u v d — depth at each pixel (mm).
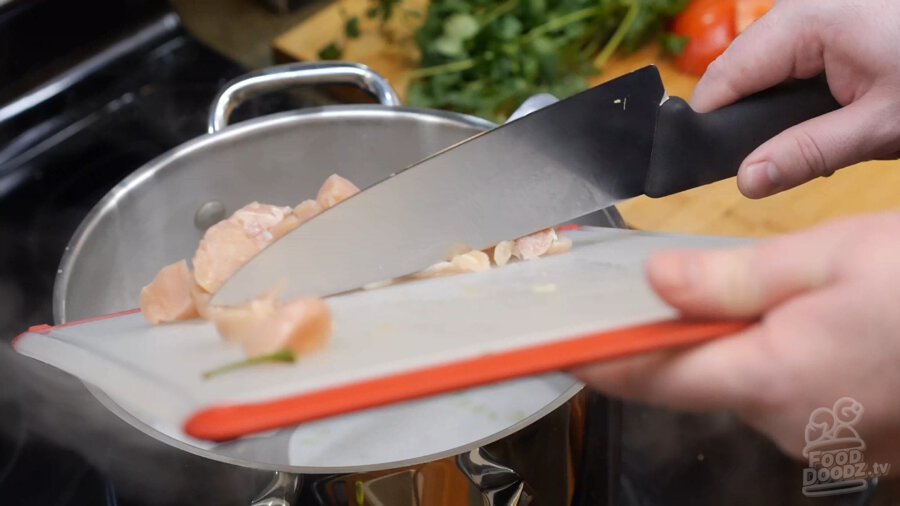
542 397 582
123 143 963
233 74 1047
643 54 1170
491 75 1104
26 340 534
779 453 642
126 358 450
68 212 894
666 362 375
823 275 377
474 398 585
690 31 1111
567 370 377
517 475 553
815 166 607
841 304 370
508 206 606
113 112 997
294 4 1240
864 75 601
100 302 721
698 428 678
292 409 358
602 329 385
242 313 466
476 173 596
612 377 384
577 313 415
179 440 545
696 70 1117
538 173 604
